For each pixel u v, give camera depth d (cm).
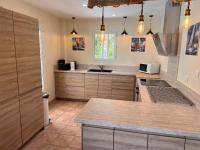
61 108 427
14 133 232
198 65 199
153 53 474
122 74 442
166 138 149
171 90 279
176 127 146
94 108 189
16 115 234
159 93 260
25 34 247
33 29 267
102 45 502
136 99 404
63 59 511
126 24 476
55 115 383
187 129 143
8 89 216
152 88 294
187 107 198
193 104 208
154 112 180
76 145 267
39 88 291
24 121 253
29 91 262
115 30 486
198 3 203
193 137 143
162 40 283
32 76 269
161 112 180
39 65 288
